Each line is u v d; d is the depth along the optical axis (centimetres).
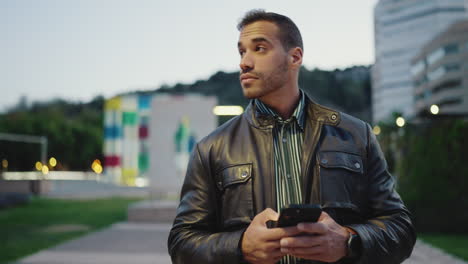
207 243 135
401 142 1129
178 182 1756
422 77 9356
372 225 139
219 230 153
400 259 144
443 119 1062
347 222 144
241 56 154
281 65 148
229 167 149
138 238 1015
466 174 984
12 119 7788
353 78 9531
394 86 11412
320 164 146
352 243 128
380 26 11956
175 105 1792
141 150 3738
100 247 877
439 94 8394
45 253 800
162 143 1770
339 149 150
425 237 937
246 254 127
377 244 132
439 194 992
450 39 8075
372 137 160
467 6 10806
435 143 1012
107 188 3469
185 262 141
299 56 154
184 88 11888
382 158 160
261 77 147
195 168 156
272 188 145
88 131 8506
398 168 1106
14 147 7431
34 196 2616
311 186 145
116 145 3728
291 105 157
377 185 153
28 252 812
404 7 11400
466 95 7844
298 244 117
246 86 150
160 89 12075
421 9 11038
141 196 2686
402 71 11281
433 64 8700
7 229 1164
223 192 150
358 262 129
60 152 7981
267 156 149
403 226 145
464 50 7900
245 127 157
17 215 1540
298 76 157
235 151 152
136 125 3728
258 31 147
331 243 122
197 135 1792
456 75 7975
